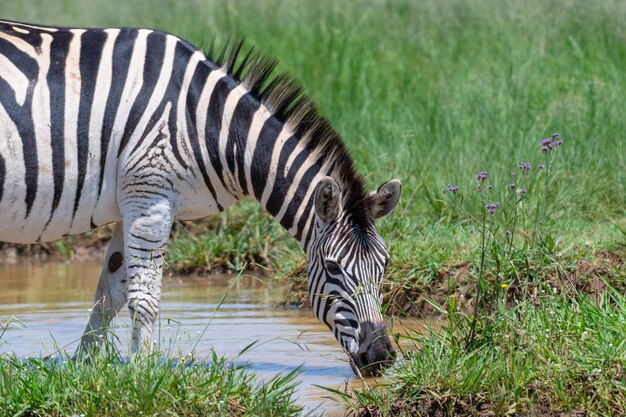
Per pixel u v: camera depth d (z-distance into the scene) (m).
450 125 24.12
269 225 23.02
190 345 15.34
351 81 28.03
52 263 24.20
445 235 19.25
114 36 14.22
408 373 12.33
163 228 14.03
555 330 12.77
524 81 25.88
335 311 13.33
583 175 21.30
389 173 22.59
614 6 30.20
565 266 16.36
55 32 14.15
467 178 21.56
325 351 15.19
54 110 13.67
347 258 13.27
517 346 12.58
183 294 19.98
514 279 16.08
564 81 26.25
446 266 17.64
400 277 17.81
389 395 12.23
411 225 20.20
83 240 25.47
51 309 18.50
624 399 11.47
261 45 31.03
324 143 14.15
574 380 11.90
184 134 14.02
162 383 11.75
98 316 14.80
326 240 13.46
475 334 13.13
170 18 34.78
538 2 30.98
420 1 33.69
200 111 14.09
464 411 11.79
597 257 17.02
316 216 13.75
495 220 19.08
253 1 35.28
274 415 11.63
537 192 20.11
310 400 12.72
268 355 14.93
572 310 13.34
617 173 21.50
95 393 11.59
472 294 16.70
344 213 13.51
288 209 14.15
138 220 13.93
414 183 22.08
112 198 14.09
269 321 17.30
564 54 28.31
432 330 13.59
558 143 14.93
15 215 13.80
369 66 29.28
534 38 29.22
